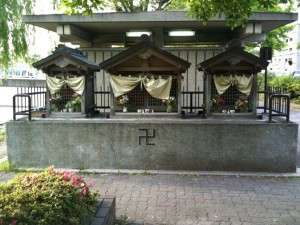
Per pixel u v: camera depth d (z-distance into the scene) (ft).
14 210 9.75
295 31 128.98
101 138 23.49
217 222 15.34
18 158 24.12
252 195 18.71
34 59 43.29
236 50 22.98
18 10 38.58
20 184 12.09
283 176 22.02
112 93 24.18
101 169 23.50
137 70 23.89
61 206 10.94
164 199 18.11
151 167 23.39
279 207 17.06
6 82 46.50
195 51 33.06
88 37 35.40
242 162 22.95
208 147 23.00
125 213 16.26
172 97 24.02
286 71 136.46
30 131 23.85
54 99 24.76
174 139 23.12
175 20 28.60
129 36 36.29
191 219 15.66
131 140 23.35
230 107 24.39
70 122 23.57
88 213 12.34
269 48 32.19
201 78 33.09
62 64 23.99
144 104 24.54
